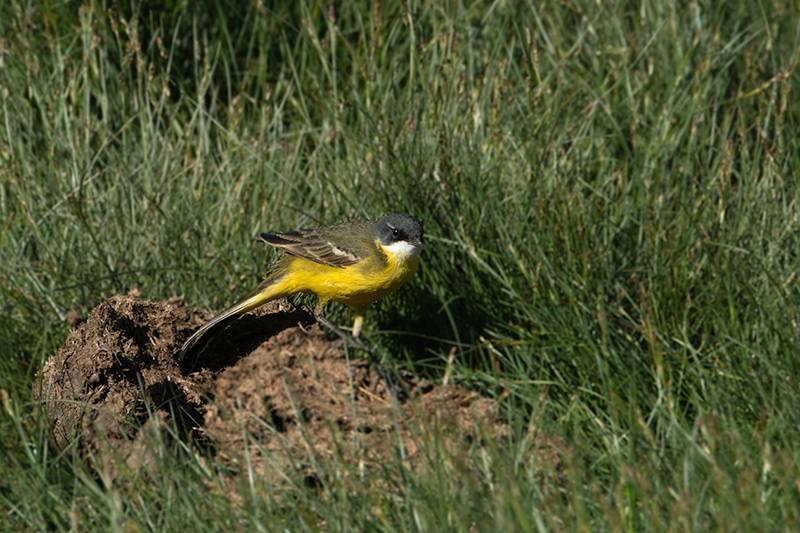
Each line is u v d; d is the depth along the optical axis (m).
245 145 12.50
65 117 12.16
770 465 6.41
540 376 9.24
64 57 12.81
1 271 10.18
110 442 7.64
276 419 8.14
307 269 9.29
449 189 10.82
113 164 12.13
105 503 6.55
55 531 6.77
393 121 11.86
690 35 13.24
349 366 8.16
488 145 11.38
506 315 10.19
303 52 13.80
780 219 10.28
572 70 13.42
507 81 12.36
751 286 9.52
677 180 11.48
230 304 10.39
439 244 10.39
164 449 6.99
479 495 6.22
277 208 11.33
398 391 8.59
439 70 11.41
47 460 7.29
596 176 12.12
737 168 11.82
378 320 10.62
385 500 6.72
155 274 10.62
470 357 9.87
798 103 13.37
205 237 11.06
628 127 12.65
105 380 8.13
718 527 5.87
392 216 9.30
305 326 9.91
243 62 14.39
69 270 10.38
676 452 6.95
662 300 9.66
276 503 6.62
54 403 7.93
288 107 14.18
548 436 7.68
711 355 8.98
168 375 8.67
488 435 6.71
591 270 9.89
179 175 11.80
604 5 14.03
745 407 8.31
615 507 6.46
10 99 12.42
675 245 9.98
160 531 6.48
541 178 10.86
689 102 12.52
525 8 14.56
